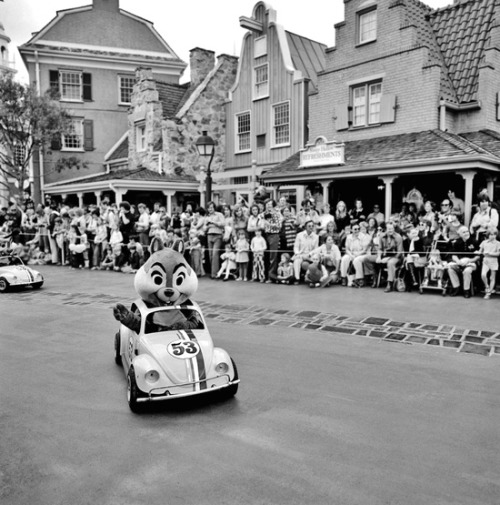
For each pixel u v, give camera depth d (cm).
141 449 477
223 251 1534
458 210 1345
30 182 3042
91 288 1421
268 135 2319
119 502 392
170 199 2450
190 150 2567
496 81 1695
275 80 2267
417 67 1705
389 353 738
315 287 1295
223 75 2639
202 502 389
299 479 416
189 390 563
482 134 1639
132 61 3250
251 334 870
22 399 611
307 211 1545
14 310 1148
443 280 1149
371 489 399
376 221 1395
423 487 400
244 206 1630
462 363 683
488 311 952
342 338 823
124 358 705
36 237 2066
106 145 3209
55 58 3064
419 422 514
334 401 574
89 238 1873
